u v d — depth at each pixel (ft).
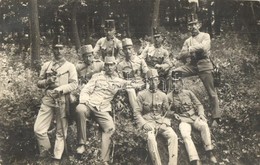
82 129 18.70
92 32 20.33
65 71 19.06
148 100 19.22
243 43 21.26
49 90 19.02
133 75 19.76
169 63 20.17
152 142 18.78
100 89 19.03
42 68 19.22
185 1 20.81
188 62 20.33
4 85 19.63
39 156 18.97
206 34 20.58
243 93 20.81
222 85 20.71
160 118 19.25
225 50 21.07
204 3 21.09
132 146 18.95
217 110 20.35
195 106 19.77
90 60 19.51
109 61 19.21
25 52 20.07
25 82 19.69
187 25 20.74
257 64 21.17
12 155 19.03
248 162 20.18
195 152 19.22
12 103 19.38
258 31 21.52
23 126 19.20
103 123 18.86
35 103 19.26
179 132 19.42
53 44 20.10
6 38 20.15
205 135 19.48
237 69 20.95
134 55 20.15
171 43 20.49
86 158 18.80
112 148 18.88
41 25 20.18
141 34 20.58
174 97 19.71
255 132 20.49
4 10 20.27
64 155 18.86
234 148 20.17
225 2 21.26
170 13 20.79
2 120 19.21
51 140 18.95
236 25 21.31
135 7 20.68
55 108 18.92
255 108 20.68
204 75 20.33
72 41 20.12
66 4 20.38
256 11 21.68
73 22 20.25
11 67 19.89
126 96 19.22
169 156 18.90
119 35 20.45
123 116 19.11
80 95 18.90
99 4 20.51
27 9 20.24
